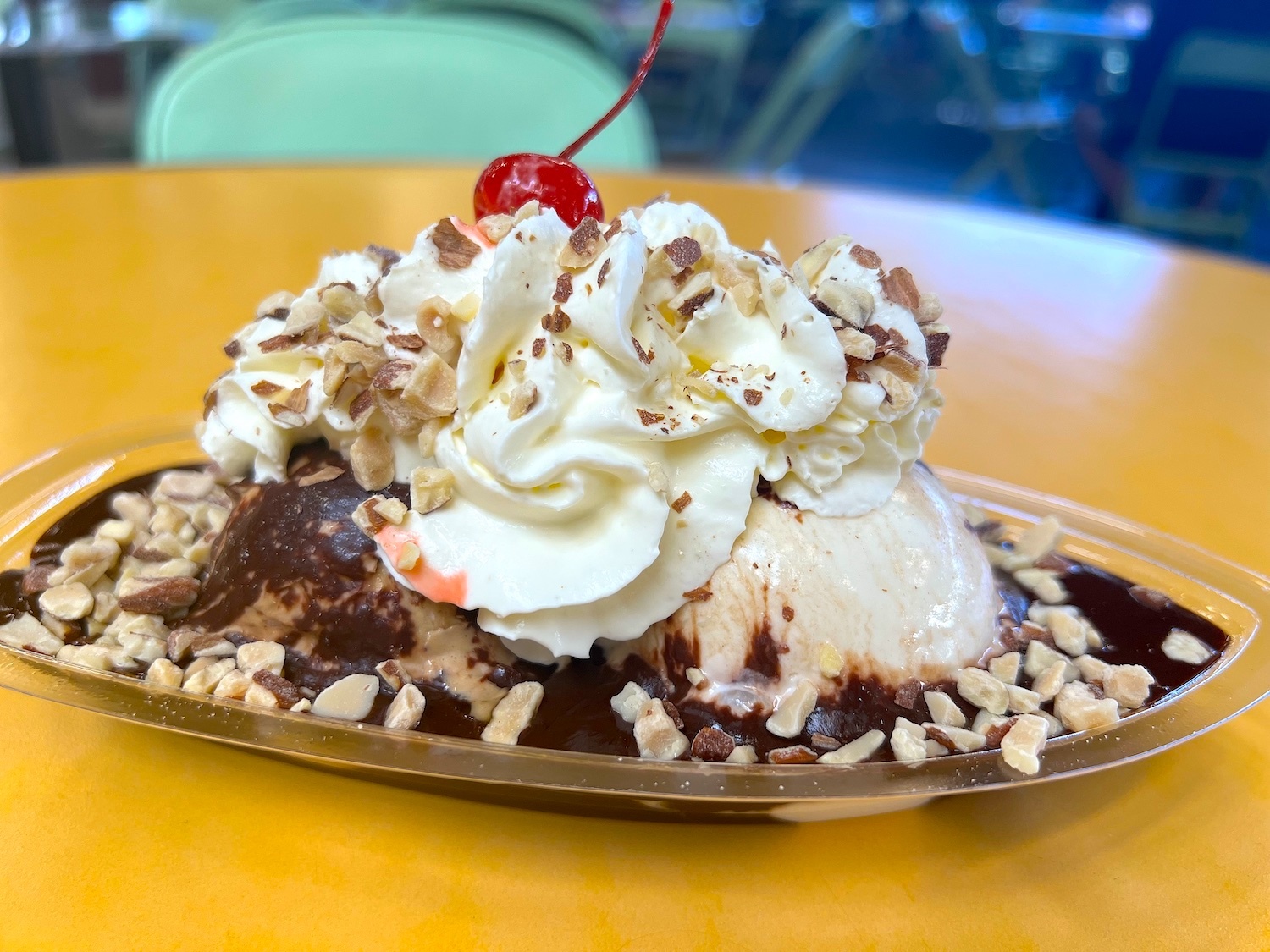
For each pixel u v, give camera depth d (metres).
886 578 0.17
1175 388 0.34
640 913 0.14
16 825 0.15
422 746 0.14
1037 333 0.37
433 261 0.17
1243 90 0.77
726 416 0.16
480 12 0.59
